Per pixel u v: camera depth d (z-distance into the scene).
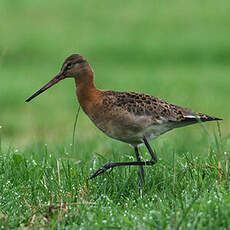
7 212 8.13
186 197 8.03
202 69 27.72
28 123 18.36
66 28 35.25
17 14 37.88
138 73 26.88
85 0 41.94
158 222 7.23
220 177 8.80
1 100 21.61
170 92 22.19
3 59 28.70
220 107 19.86
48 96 22.77
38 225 7.61
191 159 9.90
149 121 9.57
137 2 41.56
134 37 33.72
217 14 37.88
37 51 30.72
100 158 10.73
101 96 9.81
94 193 8.86
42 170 9.41
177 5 40.47
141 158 10.70
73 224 7.43
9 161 9.93
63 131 17.19
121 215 7.57
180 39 33.16
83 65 9.98
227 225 6.92
